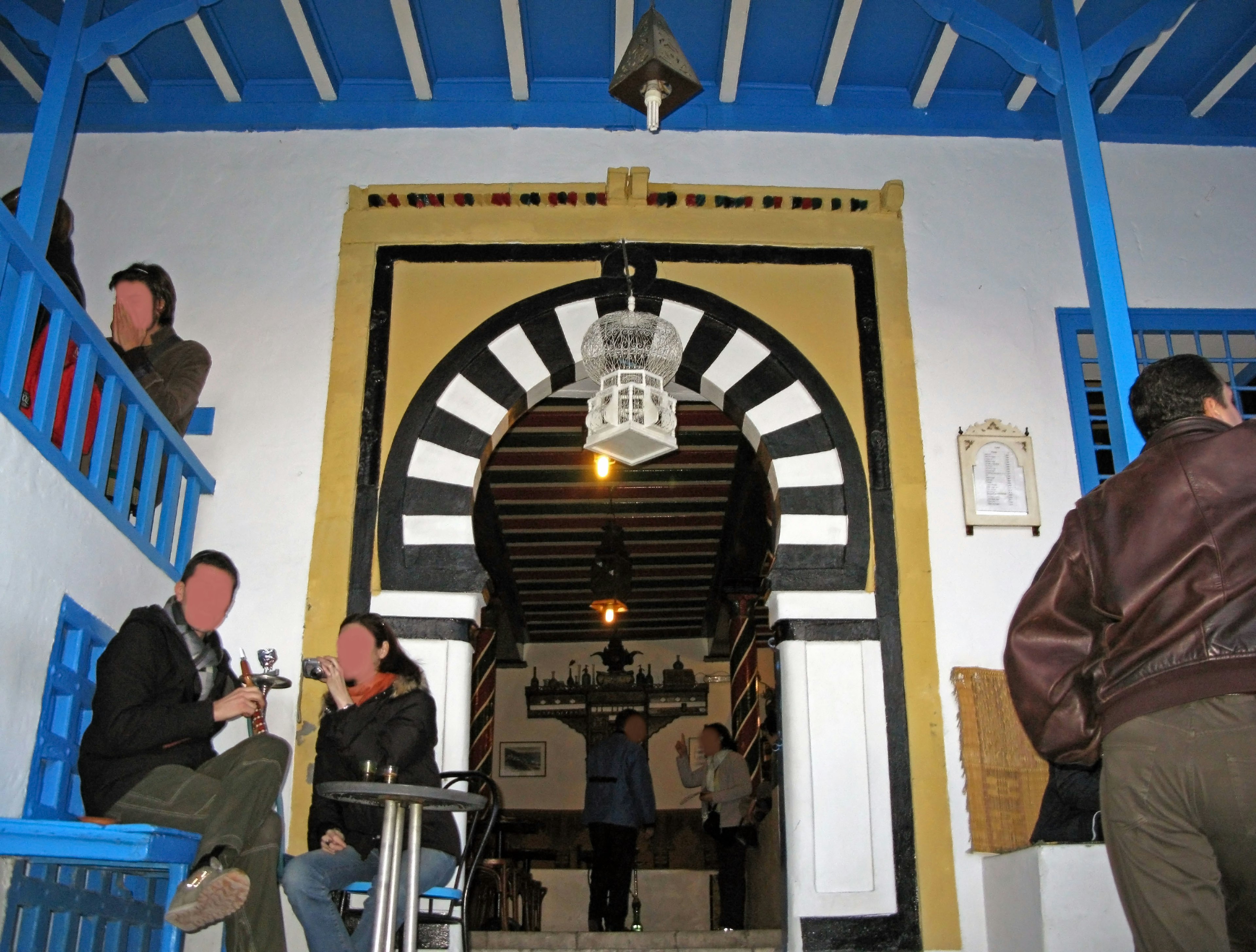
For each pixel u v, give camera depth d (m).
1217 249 6.21
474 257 5.88
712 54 6.16
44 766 3.76
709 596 11.66
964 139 6.33
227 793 3.35
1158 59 6.23
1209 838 2.23
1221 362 6.22
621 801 7.06
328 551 5.27
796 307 5.85
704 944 5.53
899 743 5.04
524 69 6.06
